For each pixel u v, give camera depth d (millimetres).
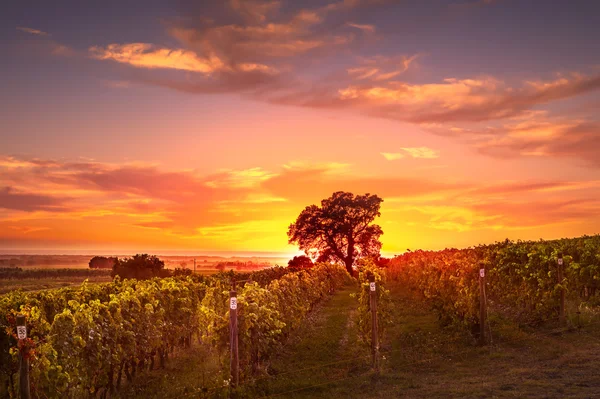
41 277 61938
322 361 14625
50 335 11172
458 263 19719
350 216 73250
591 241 23344
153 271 41625
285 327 17422
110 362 12266
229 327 12656
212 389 11633
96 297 20078
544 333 14609
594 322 14742
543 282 16266
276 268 42156
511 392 9383
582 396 8680
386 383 11641
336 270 44500
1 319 11414
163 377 13758
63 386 10469
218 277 33156
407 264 36625
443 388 10492
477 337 15305
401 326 19156
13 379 11344
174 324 17234
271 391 11812
